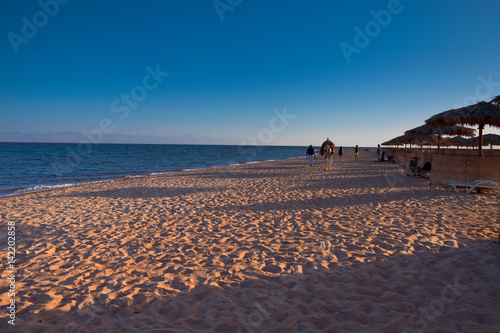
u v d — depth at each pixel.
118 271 3.62
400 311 2.57
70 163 29.55
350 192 9.23
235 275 3.42
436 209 6.51
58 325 2.44
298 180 12.99
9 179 16.44
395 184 10.79
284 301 2.79
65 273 3.57
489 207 6.56
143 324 2.46
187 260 3.96
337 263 3.66
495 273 3.14
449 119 8.20
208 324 2.45
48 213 7.09
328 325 2.39
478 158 8.73
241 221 6.04
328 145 17.53
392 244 4.29
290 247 4.34
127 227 5.75
